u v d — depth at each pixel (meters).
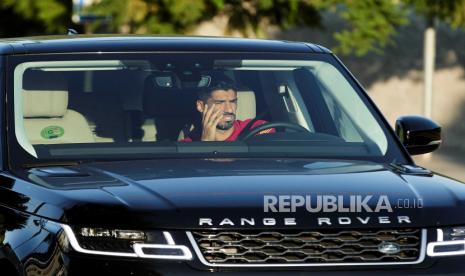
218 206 11.00
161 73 14.05
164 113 13.81
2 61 13.78
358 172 12.38
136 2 35.88
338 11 39.94
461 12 41.59
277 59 14.62
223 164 12.50
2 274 11.95
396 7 40.25
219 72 14.19
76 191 11.34
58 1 37.22
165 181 11.61
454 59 60.47
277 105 14.51
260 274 10.80
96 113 13.65
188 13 35.88
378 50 40.25
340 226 11.02
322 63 14.76
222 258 10.84
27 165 12.65
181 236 10.82
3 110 13.20
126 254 10.79
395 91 59.53
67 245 10.86
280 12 38.97
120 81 13.95
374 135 13.82
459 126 55.62
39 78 13.66
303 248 10.97
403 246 11.16
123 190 11.30
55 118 13.46
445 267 11.17
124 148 13.04
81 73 13.90
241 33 38.28
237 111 14.35
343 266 10.95
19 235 11.48
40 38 14.79
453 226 11.36
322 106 14.43
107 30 36.94
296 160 12.92
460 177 42.47
